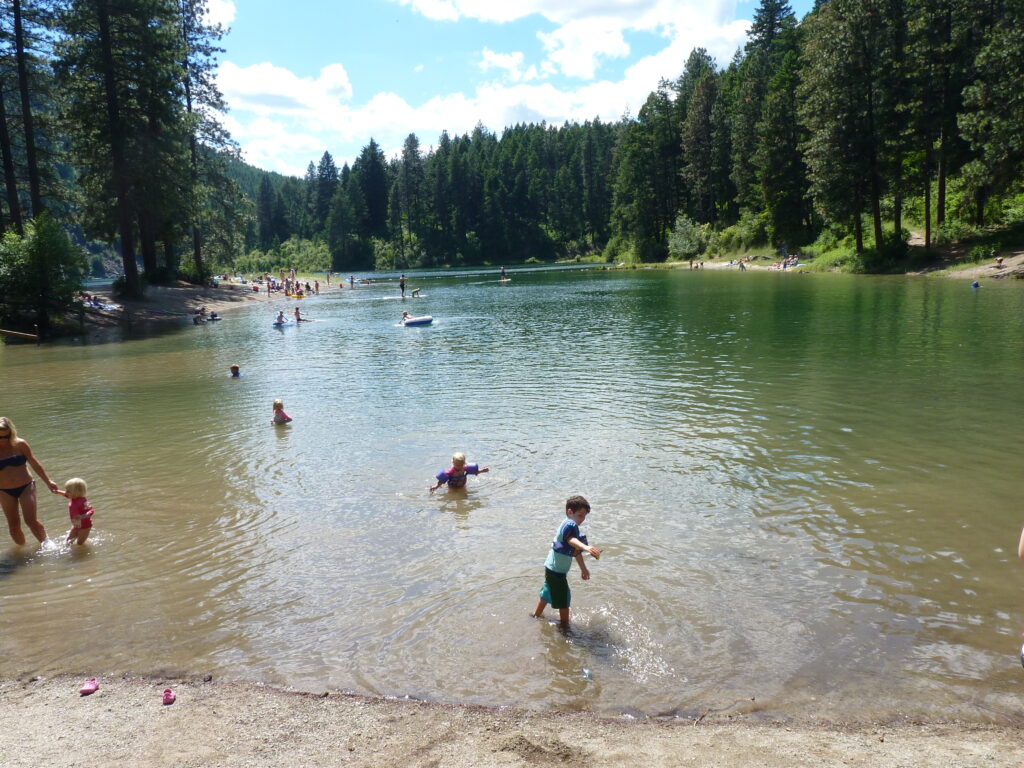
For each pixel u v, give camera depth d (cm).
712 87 9050
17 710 512
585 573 618
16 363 2461
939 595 641
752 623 605
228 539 829
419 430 1312
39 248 3195
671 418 1330
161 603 675
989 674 520
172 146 4222
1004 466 984
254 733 473
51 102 4166
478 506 911
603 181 13350
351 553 779
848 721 470
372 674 546
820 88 5028
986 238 4591
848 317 2755
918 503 862
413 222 14112
